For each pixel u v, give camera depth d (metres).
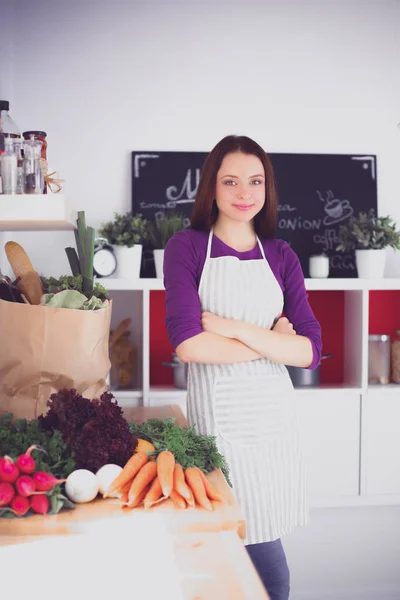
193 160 2.72
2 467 1.21
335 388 2.57
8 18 2.58
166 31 2.71
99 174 2.70
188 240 1.78
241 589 0.95
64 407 1.39
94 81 2.69
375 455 2.59
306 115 2.77
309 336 1.77
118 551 1.10
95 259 2.44
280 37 2.75
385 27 2.80
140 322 2.73
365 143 2.80
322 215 2.77
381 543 2.77
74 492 1.28
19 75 2.66
